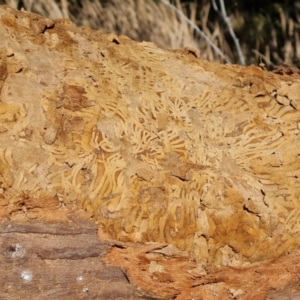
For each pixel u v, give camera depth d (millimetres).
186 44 1738
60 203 919
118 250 930
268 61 1800
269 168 1003
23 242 889
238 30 1939
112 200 938
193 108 1012
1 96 921
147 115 980
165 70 1032
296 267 979
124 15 1731
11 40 952
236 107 1027
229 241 978
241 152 1002
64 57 976
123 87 988
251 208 980
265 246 986
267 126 1024
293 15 1982
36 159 917
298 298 964
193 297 943
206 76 1049
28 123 922
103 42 1024
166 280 940
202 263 969
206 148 988
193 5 1904
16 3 1578
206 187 971
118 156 948
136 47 1049
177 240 959
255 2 1994
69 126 939
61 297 894
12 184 904
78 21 1685
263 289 963
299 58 1871
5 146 907
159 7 1800
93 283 908
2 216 890
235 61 1881
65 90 952
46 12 1605
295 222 996
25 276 884
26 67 942
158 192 953
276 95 1053
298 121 1037
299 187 1005
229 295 957
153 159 961
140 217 946
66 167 928
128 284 921
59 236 905
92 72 977
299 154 1020
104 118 957
